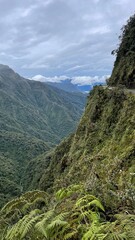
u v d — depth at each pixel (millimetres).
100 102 37812
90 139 33531
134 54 44312
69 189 5391
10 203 5277
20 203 5266
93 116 37375
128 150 17172
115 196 4977
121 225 3768
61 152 52625
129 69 42750
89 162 19391
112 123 31906
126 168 14344
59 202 4957
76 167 23219
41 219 4195
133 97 29938
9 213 5094
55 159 53406
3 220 4930
